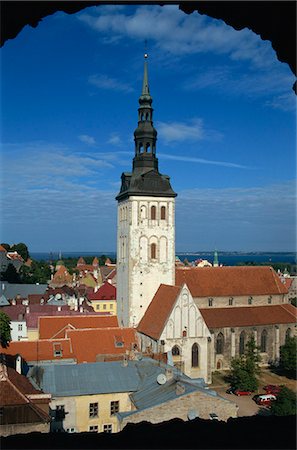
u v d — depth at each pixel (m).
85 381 40.91
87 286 165.12
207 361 69.19
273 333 81.88
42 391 37.56
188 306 68.50
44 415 31.02
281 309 85.19
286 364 74.62
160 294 73.94
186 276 82.50
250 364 66.88
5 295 123.25
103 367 43.25
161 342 66.62
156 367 43.12
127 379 41.75
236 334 78.94
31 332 85.44
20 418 30.28
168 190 77.50
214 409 35.34
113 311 125.12
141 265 76.12
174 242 77.69
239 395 64.12
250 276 86.19
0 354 44.78
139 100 78.62
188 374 67.94
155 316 70.94
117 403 40.25
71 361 56.97
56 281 174.38
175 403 34.81
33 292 126.06
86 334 61.72
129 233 76.06
